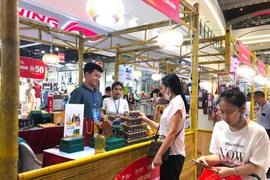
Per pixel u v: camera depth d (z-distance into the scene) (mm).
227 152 1417
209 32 13477
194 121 3314
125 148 1905
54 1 5363
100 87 13188
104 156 1703
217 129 1525
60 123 3648
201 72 9188
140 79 13859
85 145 1961
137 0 6945
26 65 4902
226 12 15930
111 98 3498
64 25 6078
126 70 8180
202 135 4289
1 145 1138
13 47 1135
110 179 1764
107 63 13188
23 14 5012
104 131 2012
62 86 13281
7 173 1143
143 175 2115
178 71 11289
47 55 5109
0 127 1142
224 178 1327
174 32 3318
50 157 1731
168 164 1943
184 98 2045
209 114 4316
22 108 5434
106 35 5230
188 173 3068
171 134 1816
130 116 2205
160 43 3426
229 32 5062
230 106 1325
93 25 6727
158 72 10133
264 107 4371
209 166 1393
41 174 1302
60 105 4285
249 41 15938
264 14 14641
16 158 1178
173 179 1938
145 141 2258
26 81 6586
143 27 4684
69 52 11312
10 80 1134
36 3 5098
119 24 7363
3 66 1129
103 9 1965
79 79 5699
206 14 10984
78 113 1873
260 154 1297
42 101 9305
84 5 6125
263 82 8219
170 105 1951
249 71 5547
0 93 1145
